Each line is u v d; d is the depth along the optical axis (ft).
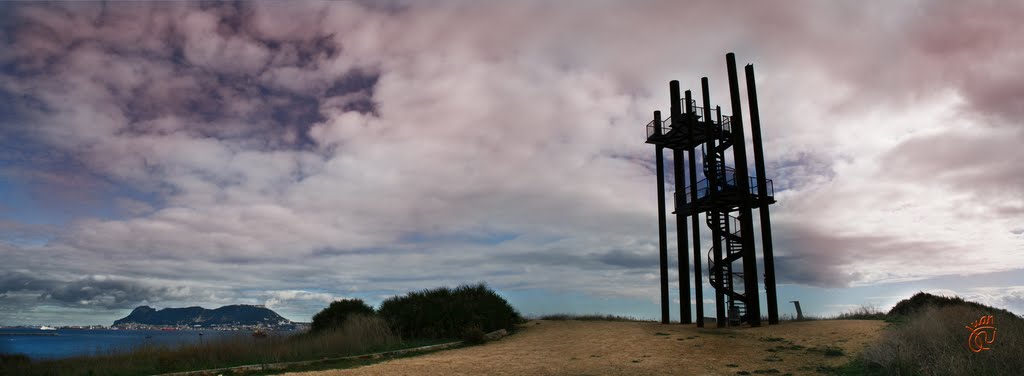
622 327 79.30
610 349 58.49
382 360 55.31
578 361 51.72
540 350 60.44
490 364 50.80
